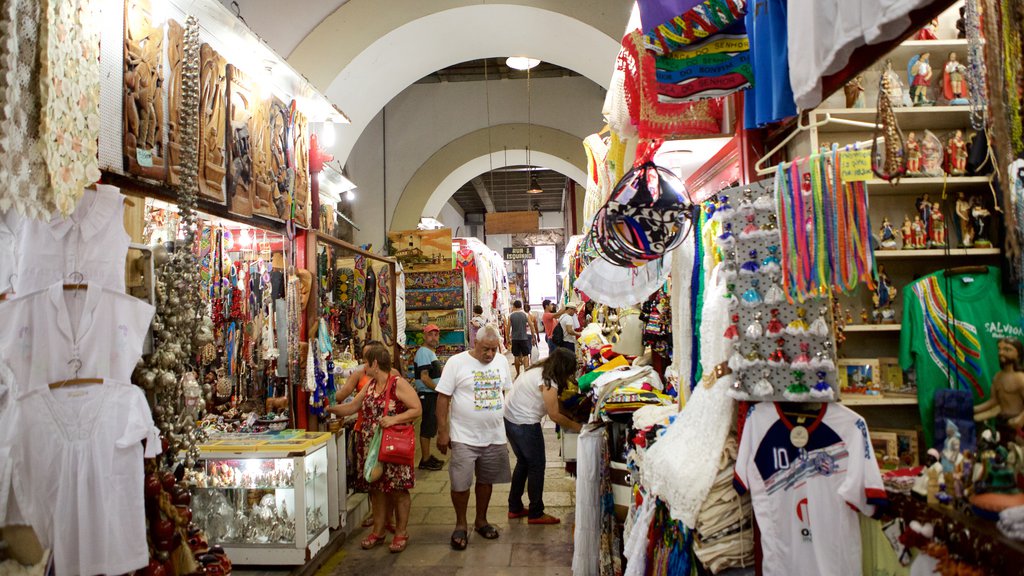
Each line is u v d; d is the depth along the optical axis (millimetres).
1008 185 1187
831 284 1982
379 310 6812
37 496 2031
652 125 2801
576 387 4504
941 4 1407
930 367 2053
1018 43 1140
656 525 2598
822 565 1962
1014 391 1502
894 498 1797
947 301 2021
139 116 2607
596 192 4730
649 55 2631
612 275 3289
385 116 12531
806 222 2035
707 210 2688
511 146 12492
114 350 2219
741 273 2178
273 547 3738
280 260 4684
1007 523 1372
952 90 2383
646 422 2965
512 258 19562
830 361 2006
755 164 2771
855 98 2518
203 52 3133
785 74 1962
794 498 2037
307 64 6215
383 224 12453
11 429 2016
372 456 4191
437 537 4523
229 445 3809
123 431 2166
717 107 2916
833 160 1990
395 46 6691
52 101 1858
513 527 4699
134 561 2145
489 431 4430
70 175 1949
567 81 12430
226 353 4363
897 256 2350
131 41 2564
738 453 2146
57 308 2104
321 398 4570
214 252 4148
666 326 3746
